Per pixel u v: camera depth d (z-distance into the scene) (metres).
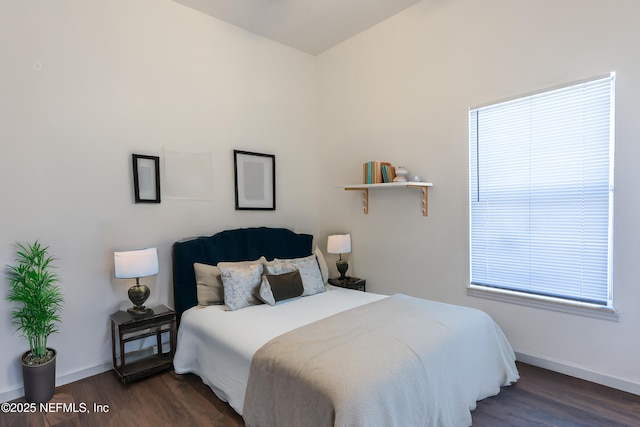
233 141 3.48
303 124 4.15
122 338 2.49
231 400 2.08
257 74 3.68
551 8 2.42
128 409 2.18
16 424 2.04
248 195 3.60
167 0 3.01
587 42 2.28
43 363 2.25
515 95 2.62
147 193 2.89
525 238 2.65
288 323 2.31
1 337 2.28
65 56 2.49
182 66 3.11
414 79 3.26
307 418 1.55
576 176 2.39
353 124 3.84
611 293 2.26
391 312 2.37
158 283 2.98
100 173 2.66
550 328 2.52
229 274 2.79
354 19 3.43
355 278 3.85
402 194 3.40
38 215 2.40
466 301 2.98
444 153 3.06
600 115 2.27
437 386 1.77
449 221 3.06
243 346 2.06
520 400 2.15
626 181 2.17
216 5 3.12
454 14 2.95
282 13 3.29
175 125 3.07
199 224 3.23
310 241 3.98
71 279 2.54
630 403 2.09
